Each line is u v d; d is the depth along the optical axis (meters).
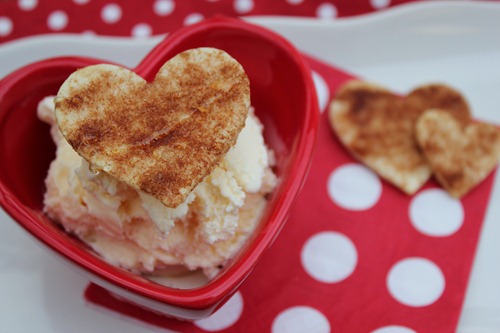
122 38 0.36
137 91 0.27
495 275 0.33
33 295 0.32
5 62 0.36
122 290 0.28
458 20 0.37
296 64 0.31
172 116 0.27
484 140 0.35
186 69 0.28
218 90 0.27
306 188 0.35
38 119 0.31
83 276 0.30
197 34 0.30
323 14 0.39
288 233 0.34
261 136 0.30
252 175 0.29
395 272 0.33
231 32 0.31
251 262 0.28
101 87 0.27
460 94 0.36
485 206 0.34
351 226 0.34
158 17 0.39
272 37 0.31
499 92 0.37
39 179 0.31
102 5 0.39
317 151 0.35
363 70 0.37
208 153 0.27
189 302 0.27
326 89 0.36
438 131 0.35
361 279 0.33
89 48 0.36
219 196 0.28
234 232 0.29
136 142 0.27
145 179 0.26
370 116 0.36
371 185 0.35
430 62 0.37
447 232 0.34
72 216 0.29
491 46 0.37
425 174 0.35
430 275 0.33
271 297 0.32
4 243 0.33
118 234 0.29
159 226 0.27
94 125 0.27
